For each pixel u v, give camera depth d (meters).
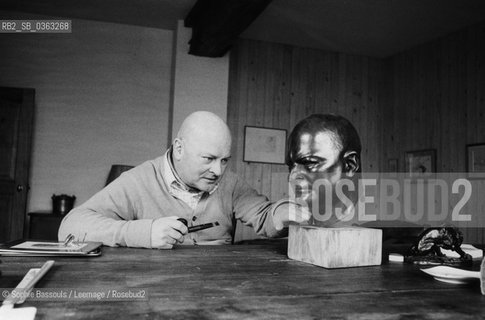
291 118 5.30
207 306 0.68
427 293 0.83
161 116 4.75
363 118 5.62
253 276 0.95
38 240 1.46
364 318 0.64
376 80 5.72
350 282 0.91
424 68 5.02
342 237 1.09
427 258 1.20
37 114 4.42
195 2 4.03
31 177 4.37
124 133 4.64
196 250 1.40
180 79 4.43
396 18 4.34
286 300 0.74
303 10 4.24
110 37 4.66
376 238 1.15
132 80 4.70
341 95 5.55
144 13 4.36
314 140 1.17
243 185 2.06
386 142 5.60
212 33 3.81
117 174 4.19
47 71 4.48
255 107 5.15
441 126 4.72
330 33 4.88
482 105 4.22
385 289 0.85
